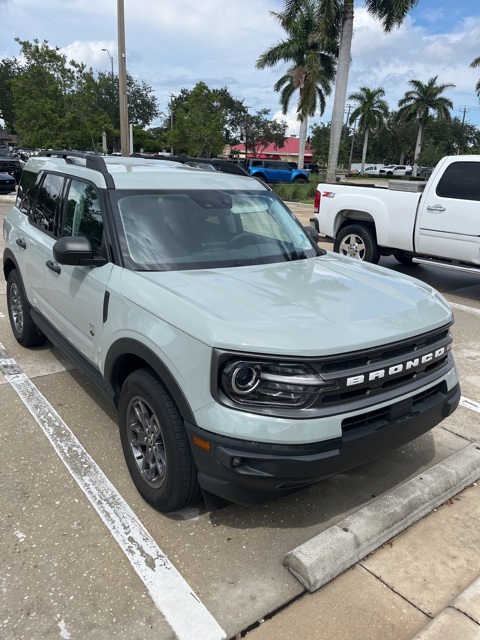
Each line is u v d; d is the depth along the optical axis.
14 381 4.62
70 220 3.96
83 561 2.65
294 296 2.93
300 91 34.22
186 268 3.28
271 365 2.41
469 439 3.91
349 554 2.66
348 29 20.30
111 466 3.44
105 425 3.93
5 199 18.16
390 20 20.61
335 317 2.70
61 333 4.11
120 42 18.81
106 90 53.66
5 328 5.97
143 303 2.86
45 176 4.74
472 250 7.45
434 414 2.97
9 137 74.56
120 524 2.92
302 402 2.43
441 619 2.33
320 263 3.69
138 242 3.32
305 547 2.64
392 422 2.71
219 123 35.78
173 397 2.64
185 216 3.60
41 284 4.37
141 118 63.03
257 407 2.43
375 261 8.89
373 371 2.57
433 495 3.14
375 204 8.52
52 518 2.94
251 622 2.35
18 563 2.62
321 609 2.44
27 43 27.97
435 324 2.94
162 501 2.89
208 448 2.48
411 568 2.69
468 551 2.82
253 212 3.94
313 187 23.20
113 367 3.19
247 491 2.49
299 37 31.25
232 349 2.40
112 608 2.39
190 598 2.46
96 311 3.32
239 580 2.57
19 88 28.47
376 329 2.66
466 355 5.64
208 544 2.80
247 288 2.98
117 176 3.66
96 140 30.14
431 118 61.00
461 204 7.45
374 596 2.52
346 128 77.88
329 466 2.47
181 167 4.36
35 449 3.60
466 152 68.38
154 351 2.72
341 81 20.73
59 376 4.74
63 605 2.40
